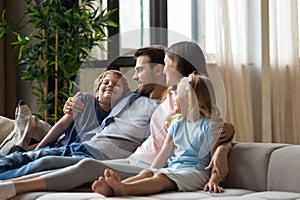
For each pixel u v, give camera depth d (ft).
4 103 13.79
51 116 13.42
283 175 7.32
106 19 12.57
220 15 15.30
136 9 14.75
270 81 16.15
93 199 6.38
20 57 12.82
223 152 7.70
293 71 16.51
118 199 6.35
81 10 12.59
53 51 12.57
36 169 7.57
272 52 16.33
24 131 9.43
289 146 7.61
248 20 16.10
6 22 12.83
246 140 15.44
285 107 16.55
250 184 7.61
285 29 16.51
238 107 15.43
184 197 6.68
